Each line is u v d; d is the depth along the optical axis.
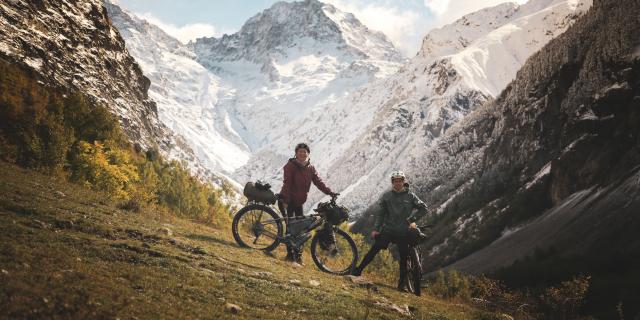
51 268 6.41
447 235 172.75
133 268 7.36
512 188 181.25
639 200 100.94
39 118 18.44
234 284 7.91
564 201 138.88
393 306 8.72
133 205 14.47
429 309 9.60
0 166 15.06
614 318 39.72
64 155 17.62
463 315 9.68
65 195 13.16
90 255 7.63
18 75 20.98
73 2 39.78
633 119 142.50
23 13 31.75
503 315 10.31
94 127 22.22
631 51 178.25
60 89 29.22
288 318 6.72
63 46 34.41
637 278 60.84
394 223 12.12
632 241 87.94
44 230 8.57
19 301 5.14
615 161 137.25
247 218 12.96
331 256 12.47
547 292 11.73
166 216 15.84
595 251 92.19
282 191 13.12
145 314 5.68
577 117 180.62
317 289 9.07
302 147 13.25
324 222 12.59
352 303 8.36
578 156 149.75
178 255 8.86
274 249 14.02
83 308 5.37
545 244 111.31
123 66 44.72
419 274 11.86
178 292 6.77
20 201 10.59
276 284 8.61
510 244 130.12
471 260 134.25
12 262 6.24
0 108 17.66
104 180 18.59
